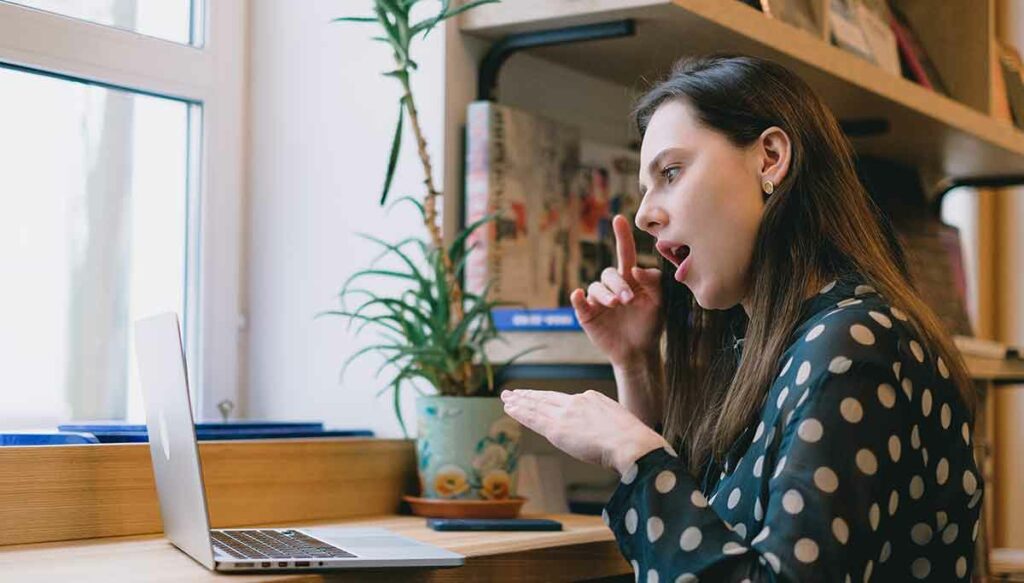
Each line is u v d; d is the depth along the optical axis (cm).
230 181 204
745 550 108
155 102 196
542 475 198
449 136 188
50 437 154
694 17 177
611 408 124
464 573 130
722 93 129
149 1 195
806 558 104
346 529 150
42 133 181
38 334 180
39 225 181
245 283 207
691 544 111
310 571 118
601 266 216
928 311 125
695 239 129
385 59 194
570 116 214
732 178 128
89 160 187
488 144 187
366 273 176
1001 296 333
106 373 189
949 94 264
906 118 235
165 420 131
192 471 120
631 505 116
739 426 124
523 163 193
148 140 195
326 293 199
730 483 121
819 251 126
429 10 189
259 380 205
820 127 131
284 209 204
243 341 206
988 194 333
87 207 187
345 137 198
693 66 136
